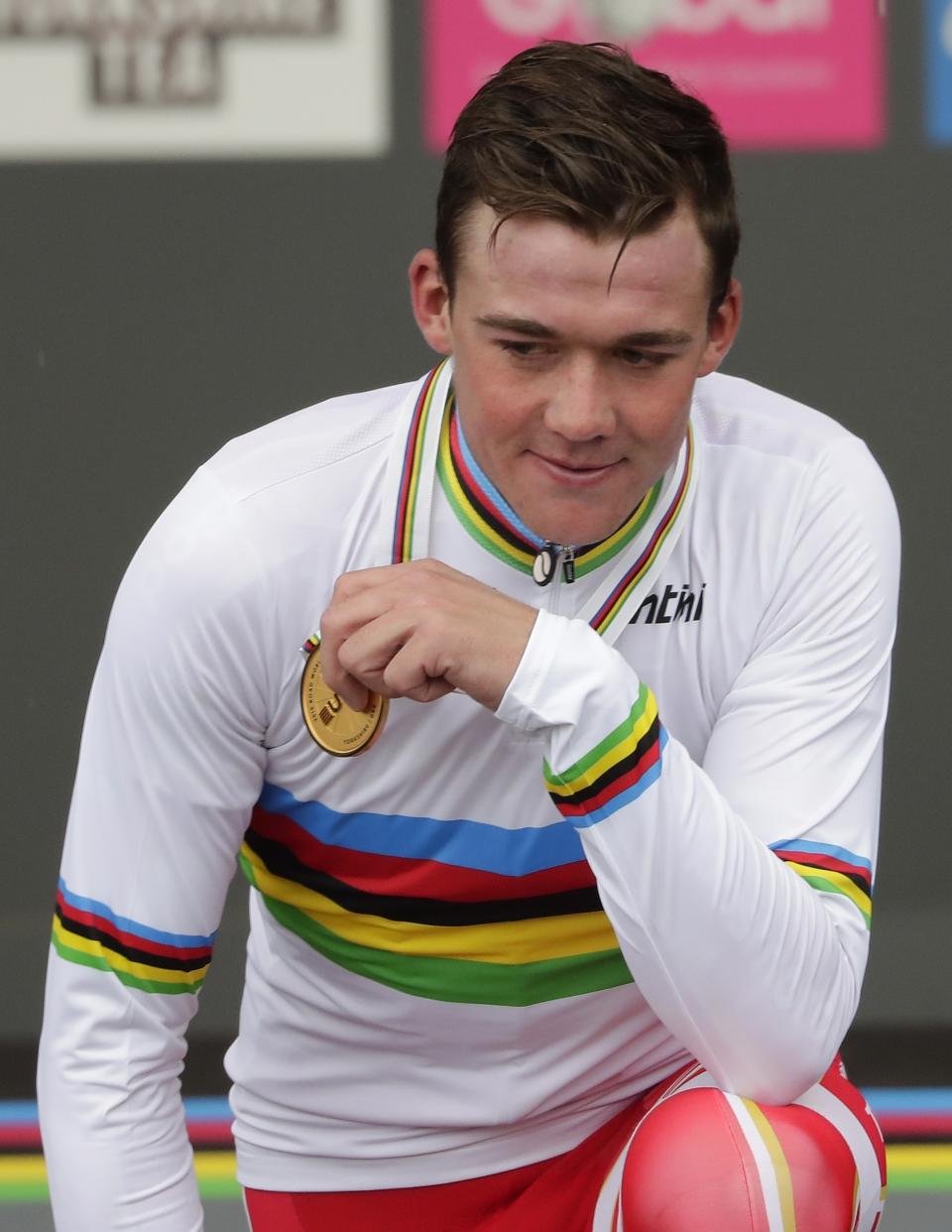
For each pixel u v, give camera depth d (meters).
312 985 5.41
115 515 13.09
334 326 13.32
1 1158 9.82
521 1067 5.36
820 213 13.21
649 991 4.79
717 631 5.05
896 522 5.25
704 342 4.46
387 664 4.60
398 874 5.12
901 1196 9.12
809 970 4.74
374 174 13.23
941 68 13.09
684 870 4.59
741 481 5.07
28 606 12.84
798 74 13.12
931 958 11.66
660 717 5.09
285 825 5.21
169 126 13.18
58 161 13.16
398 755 4.94
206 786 4.93
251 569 4.77
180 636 4.78
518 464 4.49
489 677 4.55
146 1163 5.00
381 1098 5.46
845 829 4.97
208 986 11.34
